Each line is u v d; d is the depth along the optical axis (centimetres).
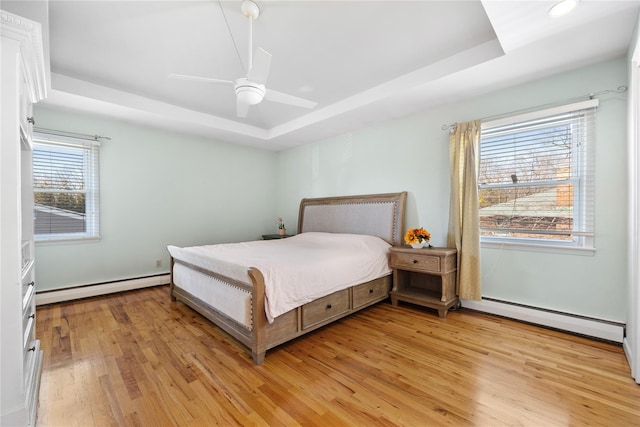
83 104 314
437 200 335
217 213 478
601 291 235
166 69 285
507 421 144
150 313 300
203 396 166
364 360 206
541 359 203
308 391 171
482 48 238
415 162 355
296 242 388
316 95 339
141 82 307
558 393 166
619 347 219
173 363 203
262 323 204
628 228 214
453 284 302
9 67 131
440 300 294
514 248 278
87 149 355
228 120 420
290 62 274
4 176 130
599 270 236
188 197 443
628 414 147
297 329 232
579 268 245
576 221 248
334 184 456
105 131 365
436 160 335
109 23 219
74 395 167
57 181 336
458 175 300
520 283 276
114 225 374
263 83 209
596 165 236
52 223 333
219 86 324
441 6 202
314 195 489
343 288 271
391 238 363
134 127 389
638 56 169
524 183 274
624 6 167
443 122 329
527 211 274
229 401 162
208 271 265
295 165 523
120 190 378
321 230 454
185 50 255
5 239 129
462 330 255
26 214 203
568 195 251
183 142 437
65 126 336
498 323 270
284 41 243
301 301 230
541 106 262
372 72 289
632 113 189
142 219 398
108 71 284
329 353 217
